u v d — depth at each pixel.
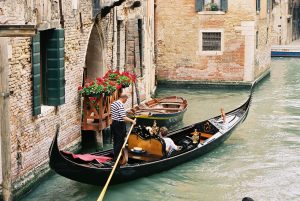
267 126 17.14
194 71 25.28
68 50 12.87
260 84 25.94
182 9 25.03
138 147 12.55
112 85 13.52
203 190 11.68
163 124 15.95
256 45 25.56
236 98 22.39
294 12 46.94
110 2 14.18
